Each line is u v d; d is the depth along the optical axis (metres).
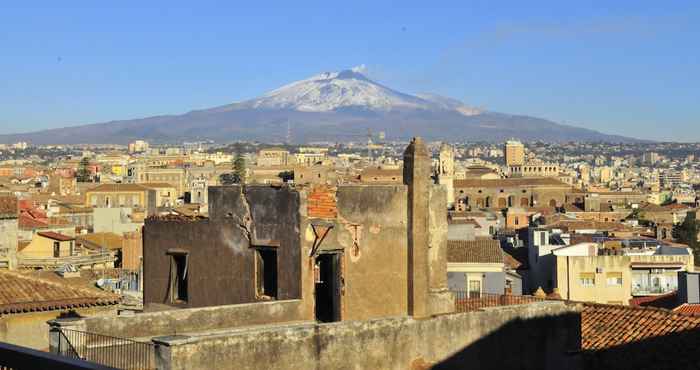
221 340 22.81
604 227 129.88
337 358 25.52
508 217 169.38
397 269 32.44
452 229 98.06
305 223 30.33
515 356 30.73
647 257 83.25
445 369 28.55
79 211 137.00
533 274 87.81
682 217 195.88
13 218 67.69
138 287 60.47
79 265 82.69
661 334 35.47
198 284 33.81
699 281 62.91
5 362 10.04
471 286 77.88
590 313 38.25
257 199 31.81
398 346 27.20
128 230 115.75
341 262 31.27
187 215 37.06
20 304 36.59
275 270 31.80
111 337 24.58
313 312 30.41
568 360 32.34
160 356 22.03
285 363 24.22
